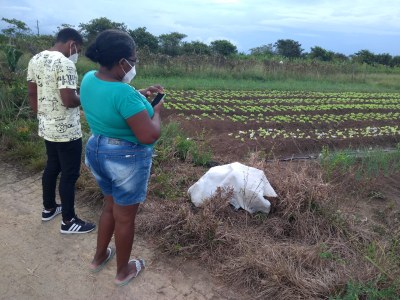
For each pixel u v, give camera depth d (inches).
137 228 165.5
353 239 161.9
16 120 264.8
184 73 640.4
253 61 724.7
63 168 153.7
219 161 253.6
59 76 139.3
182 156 241.6
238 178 175.3
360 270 137.9
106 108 108.5
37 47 496.4
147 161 118.5
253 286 136.3
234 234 158.2
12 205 180.2
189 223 157.9
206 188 179.6
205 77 649.6
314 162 248.4
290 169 200.5
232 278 139.2
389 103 533.0
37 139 248.5
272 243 158.9
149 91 125.6
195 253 152.6
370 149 292.8
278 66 725.3
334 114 442.6
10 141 239.3
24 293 128.6
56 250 151.5
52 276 137.3
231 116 391.9
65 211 157.6
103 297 129.0
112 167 114.4
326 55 1171.3
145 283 136.3
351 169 232.5
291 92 573.6
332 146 317.4
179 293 132.6
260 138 314.7
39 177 208.8
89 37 756.6
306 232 165.5
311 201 176.1
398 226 180.7
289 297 130.3
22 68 368.8
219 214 169.9
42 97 146.9
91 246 155.3
